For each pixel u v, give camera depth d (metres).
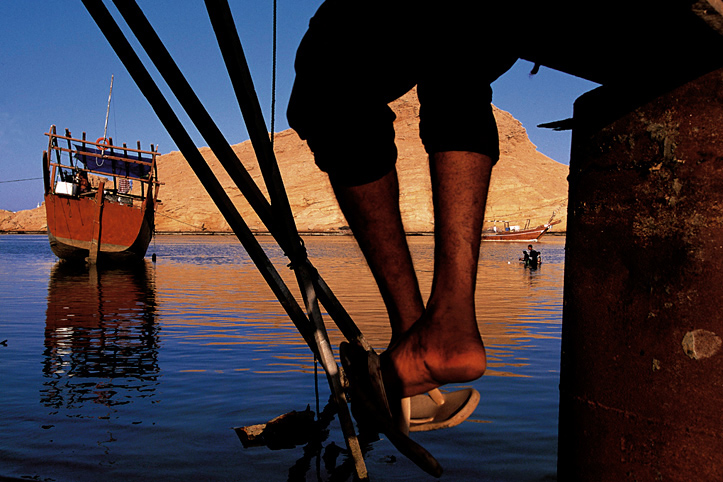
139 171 25.22
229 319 8.62
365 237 1.01
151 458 2.91
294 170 146.25
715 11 0.85
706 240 1.01
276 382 4.58
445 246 0.92
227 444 3.12
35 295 12.21
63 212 22.86
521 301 11.79
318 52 0.97
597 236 1.16
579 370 1.19
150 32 1.14
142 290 13.52
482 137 0.92
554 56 1.08
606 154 1.15
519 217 118.38
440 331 0.91
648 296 1.07
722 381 0.99
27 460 2.88
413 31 0.92
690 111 1.03
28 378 4.78
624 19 0.91
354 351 1.14
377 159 0.98
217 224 123.94
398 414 1.10
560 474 1.27
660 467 1.05
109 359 5.59
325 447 3.04
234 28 1.16
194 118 1.27
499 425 3.43
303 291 1.48
